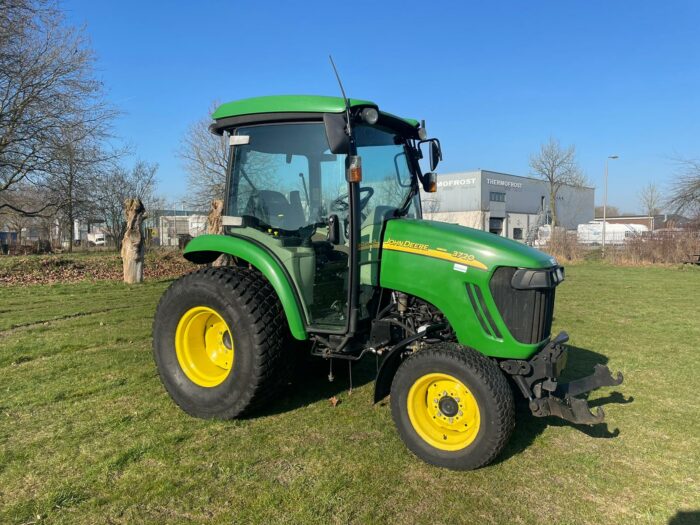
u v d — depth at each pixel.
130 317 8.19
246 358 3.82
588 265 21.09
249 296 3.84
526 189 54.97
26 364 5.42
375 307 4.01
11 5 16.25
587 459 3.46
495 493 3.02
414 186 4.50
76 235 45.47
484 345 3.50
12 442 3.56
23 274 13.50
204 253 4.65
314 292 3.96
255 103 4.01
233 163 4.27
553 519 2.79
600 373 3.70
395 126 4.31
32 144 18.11
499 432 3.15
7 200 22.67
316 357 4.58
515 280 3.40
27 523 2.67
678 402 4.55
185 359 4.17
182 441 3.61
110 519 2.72
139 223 12.91
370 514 2.79
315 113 3.77
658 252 21.20
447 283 3.59
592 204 62.16
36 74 17.39
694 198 22.92
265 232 4.12
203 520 2.71
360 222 3.82
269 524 2.69
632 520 2.79
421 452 3.37
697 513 2.86
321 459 3.38
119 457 3.33
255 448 3.51
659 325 7.96
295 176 4.02
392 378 3.75
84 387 4.68
